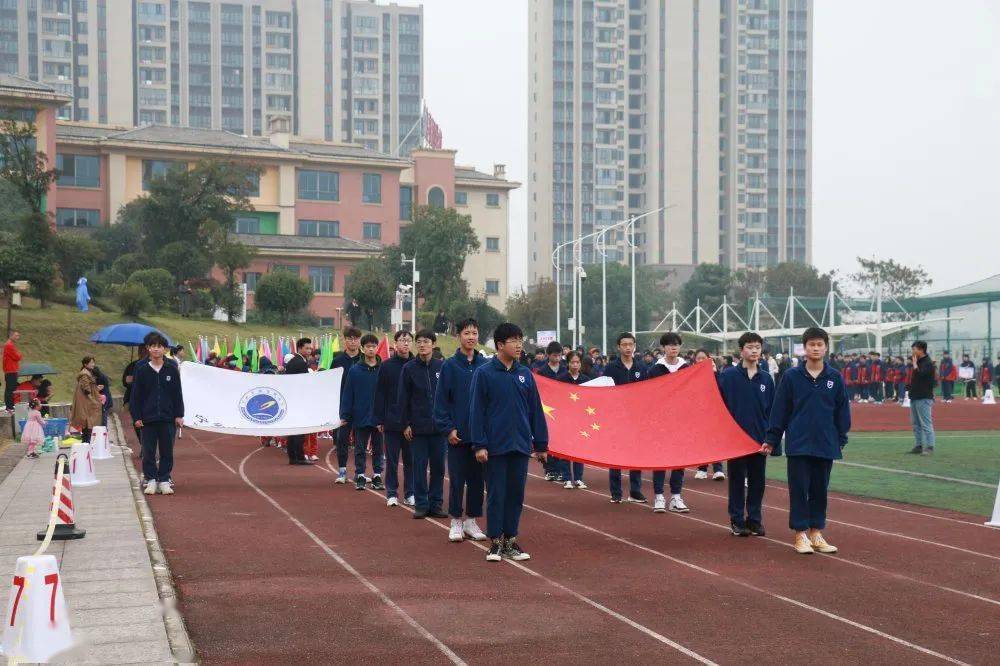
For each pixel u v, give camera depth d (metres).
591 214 144.38
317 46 144.00
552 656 6.64
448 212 79.81
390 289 65.44
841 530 11.74
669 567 9.56
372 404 15.46
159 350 14.99
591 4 144.25
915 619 7.58
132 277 56.03
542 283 94.00
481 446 9.88
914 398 21.27
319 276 79.81
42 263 48.50
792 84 146.38
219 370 18.45
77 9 132.00
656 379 12.88
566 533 11.57
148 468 15.07
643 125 145.12
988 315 56.75
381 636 7.12
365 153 89.50
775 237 145.38
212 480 17.05
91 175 77.81
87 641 6.70
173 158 79.31
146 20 135.25
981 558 9.99
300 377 18.73
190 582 8.88
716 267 114.62
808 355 10.34
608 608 7.92
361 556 10.12
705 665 6.45
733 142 144.25
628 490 15.83
